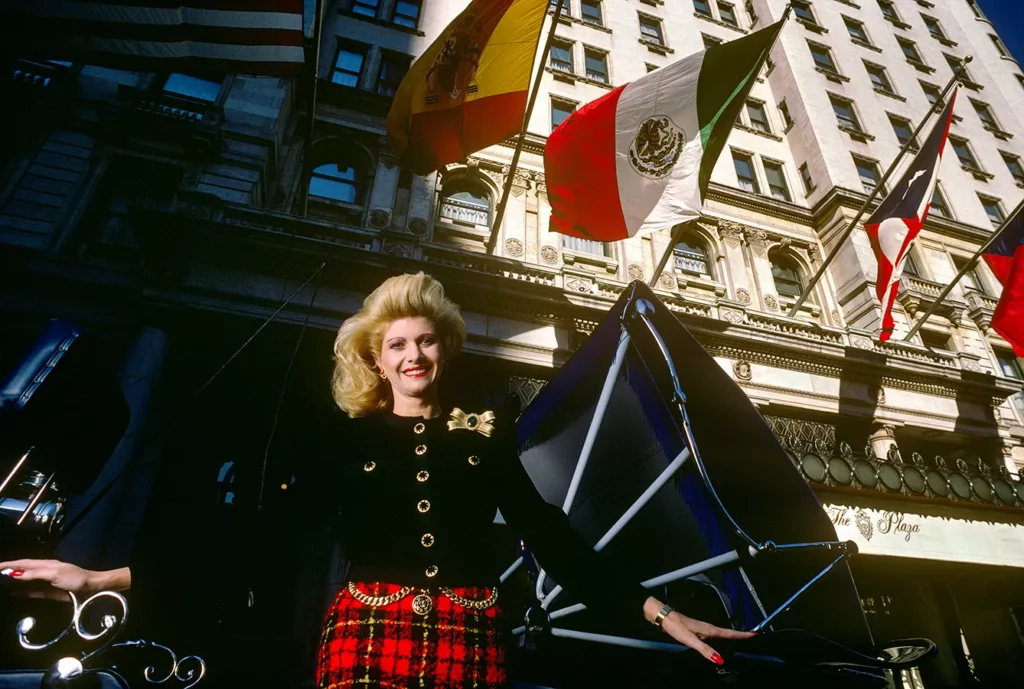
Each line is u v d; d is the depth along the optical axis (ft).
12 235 30.01
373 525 4.43
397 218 40.27
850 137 63.52
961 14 94.58
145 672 6.09
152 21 23.22
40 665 6.21
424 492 4.55
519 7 27.61
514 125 28.02
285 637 20.67
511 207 43.98
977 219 64.75
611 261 43.60
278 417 4.98
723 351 36.45
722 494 7.79
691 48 66.64
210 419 26.37
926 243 58.23
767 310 46.78
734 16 76.07
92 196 32.73
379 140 43.52
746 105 67.21
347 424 4.99
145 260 28.02
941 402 39.52
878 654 5.08
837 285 50.78
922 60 81.51
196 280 27.94
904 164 62.80
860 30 81.15
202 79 40.01
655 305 8.87
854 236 50.49
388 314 5.30
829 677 5.06
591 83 57.00
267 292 28.58
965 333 51.57
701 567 7.70
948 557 28.32
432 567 4.27
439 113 27.53
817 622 6.99
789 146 64.54
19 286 28.43
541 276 35.76
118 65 23.39
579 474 9.13
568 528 4.77
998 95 83.10
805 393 36.27
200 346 28.73
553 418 10.83
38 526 5.52
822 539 7.27
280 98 40.24
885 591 32.89
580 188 25.72
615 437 9.76
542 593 9.19
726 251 49.21
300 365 28.63
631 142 25.29
